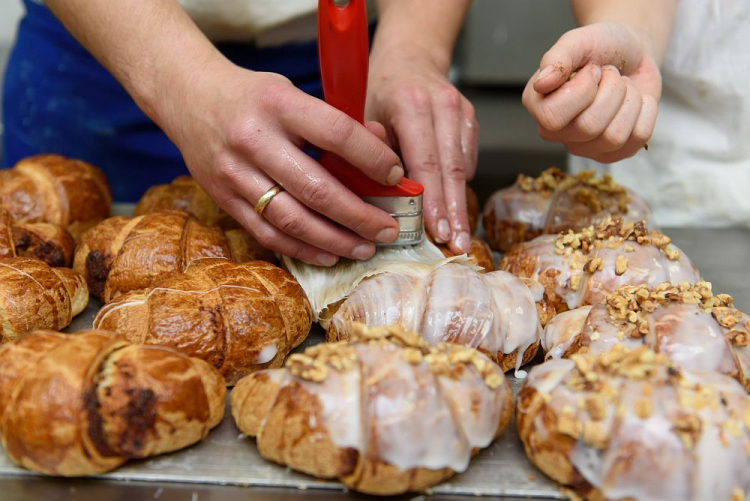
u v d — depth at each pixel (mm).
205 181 650
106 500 508
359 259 639
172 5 677
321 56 591
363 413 507
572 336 600
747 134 898
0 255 669
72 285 655
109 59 683
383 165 600
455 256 635
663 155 951
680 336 557
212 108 620
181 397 525
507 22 1526
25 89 969
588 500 510
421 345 532
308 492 517
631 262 644
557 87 611
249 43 915
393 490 509
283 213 614
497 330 586
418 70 762
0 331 610
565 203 763
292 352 627
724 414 500
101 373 524
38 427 504
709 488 487
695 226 903
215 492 514
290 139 604
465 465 517
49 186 782
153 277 646
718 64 890
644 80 685
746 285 723
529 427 527
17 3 1332
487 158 1396
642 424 493
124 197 984
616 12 734
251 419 533
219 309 583
